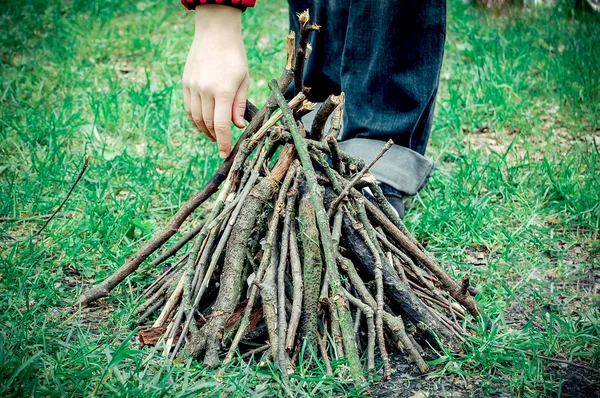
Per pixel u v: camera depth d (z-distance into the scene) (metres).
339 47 2.65
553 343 1.88
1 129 3.26
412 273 2.02
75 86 3.80
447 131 3.46
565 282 2.25
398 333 1.77
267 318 1.74
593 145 3.27
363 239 1.89
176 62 4.24
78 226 2.50
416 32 2.34
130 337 1.76
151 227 2.54
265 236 1.98
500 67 4.03
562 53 4.22
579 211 2.65
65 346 1.80
